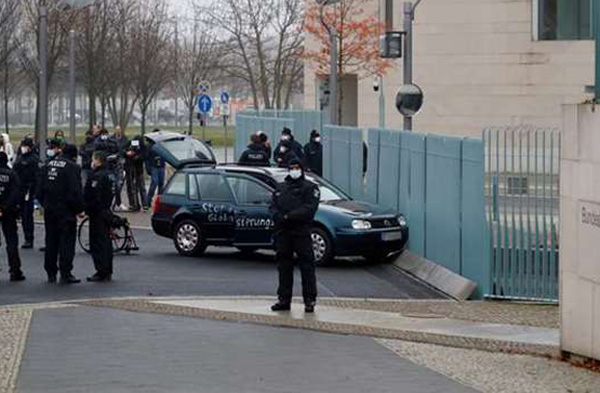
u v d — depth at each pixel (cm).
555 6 6047
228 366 1492
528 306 2138
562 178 1565
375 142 3169
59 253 2394
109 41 6606
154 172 4131
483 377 1436
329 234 2692
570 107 1541
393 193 2966
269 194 2791
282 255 1991
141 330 1778
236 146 5550
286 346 1656
